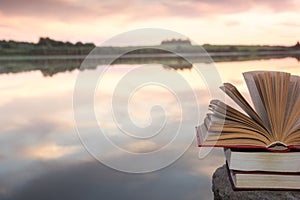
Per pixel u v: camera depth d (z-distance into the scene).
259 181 0.69
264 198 0.67
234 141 0.69
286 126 0.67
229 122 0.70
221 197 0.71
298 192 0.68
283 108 0.68
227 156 0.77
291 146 0.67
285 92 0.69
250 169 0.69
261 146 0.68
